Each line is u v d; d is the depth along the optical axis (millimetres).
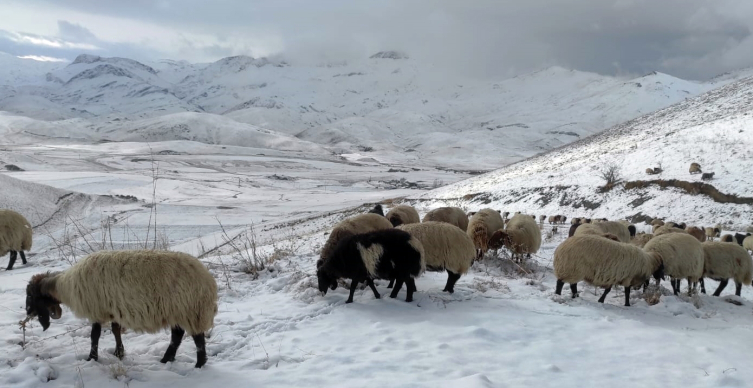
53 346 6113
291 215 52531
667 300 8844
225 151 186375
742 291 11227
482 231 11688
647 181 27844
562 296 8867
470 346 6312
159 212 52719
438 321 7312
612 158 34938
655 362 5965
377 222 10703
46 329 6234
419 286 9336
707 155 28531
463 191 43094
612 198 28375
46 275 5926
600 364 5879
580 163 37531
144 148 180125
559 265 8711
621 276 8250
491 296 8742
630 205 26859
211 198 71000
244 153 186000
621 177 29828
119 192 67875
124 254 5520
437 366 5660
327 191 89438
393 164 184125
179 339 5730
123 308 5266
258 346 6359
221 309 7895
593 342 6621
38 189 54938
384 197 74125
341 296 8523
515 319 7461
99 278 5301
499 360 5906
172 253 5656
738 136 29891
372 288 8469
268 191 84438
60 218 46812
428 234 8469
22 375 5160
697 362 5977
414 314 7625
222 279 9812
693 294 9688
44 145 191000
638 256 8359
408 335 6691
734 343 6746
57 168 99875
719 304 9500
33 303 5820
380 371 5531
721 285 10422
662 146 32938
